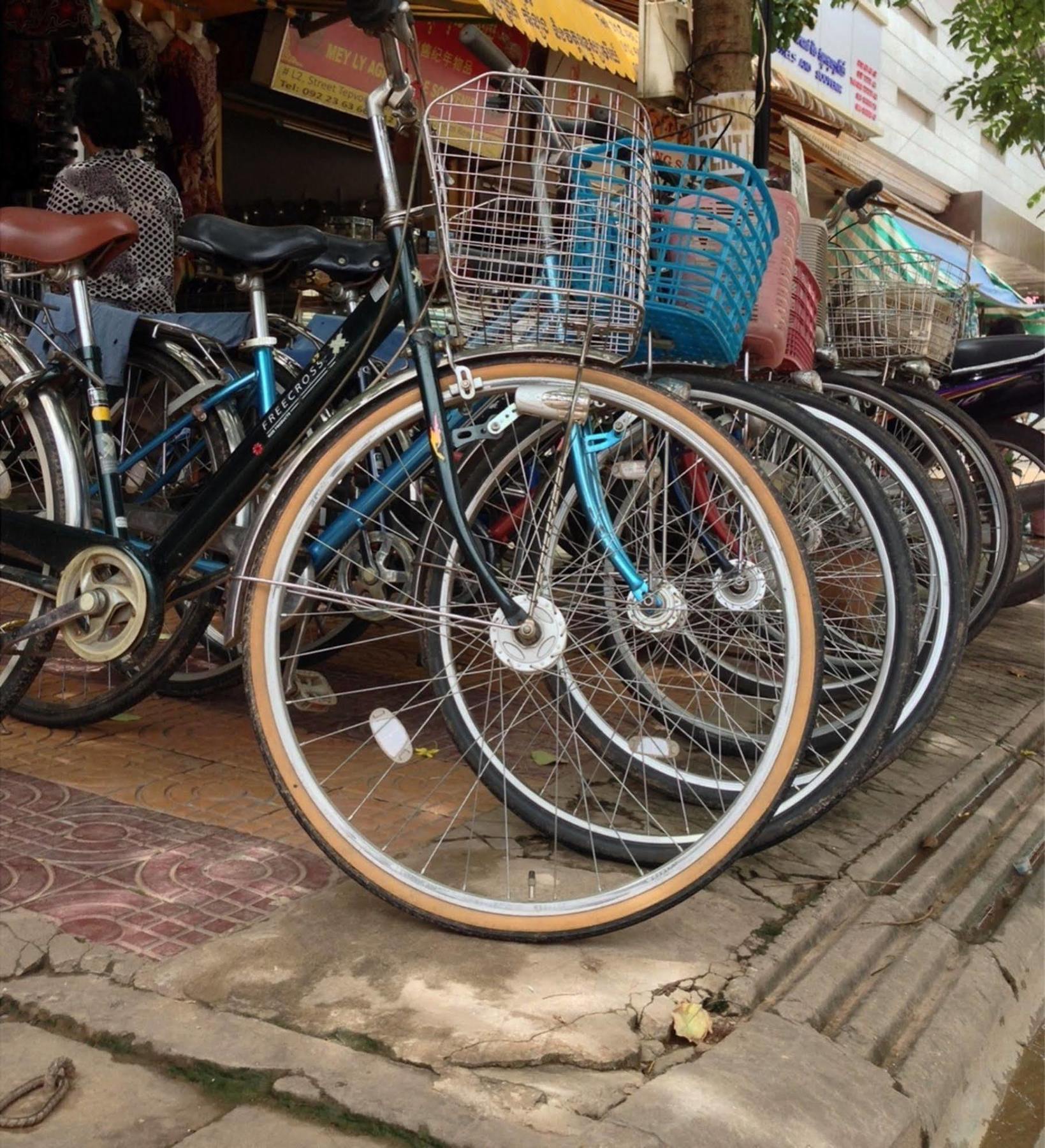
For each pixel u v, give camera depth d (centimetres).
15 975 204
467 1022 195
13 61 531
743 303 254
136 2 555
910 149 1445
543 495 263
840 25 1193
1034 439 508
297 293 402
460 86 217
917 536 335
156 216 374
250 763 318
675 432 228
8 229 286
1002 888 306
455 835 274
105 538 276
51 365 300
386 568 311
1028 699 470
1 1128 168
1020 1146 213
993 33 829
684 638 302
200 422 323
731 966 223
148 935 220
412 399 230
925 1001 238
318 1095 175
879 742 258
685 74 458
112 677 372
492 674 290
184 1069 183
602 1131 169
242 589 234
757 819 221
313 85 641
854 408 407
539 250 217
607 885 250
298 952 215
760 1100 183
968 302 503
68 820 272
